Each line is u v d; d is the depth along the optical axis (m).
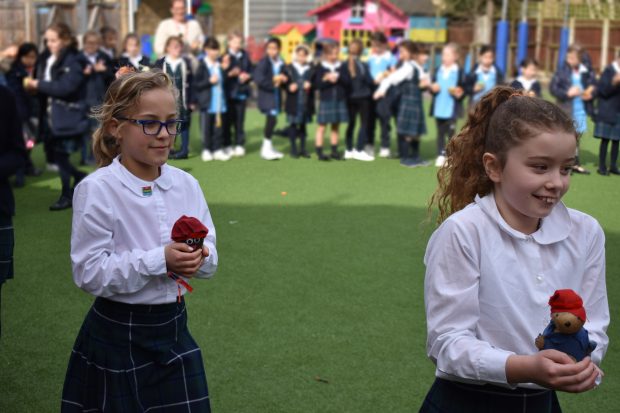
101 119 3.20
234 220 8.34
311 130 15.87
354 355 5.00
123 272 2.99
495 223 2.55
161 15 25.23
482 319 2.54
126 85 3.10
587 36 24.47
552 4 25.23
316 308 5.79
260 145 13.83
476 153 2.67
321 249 7.27
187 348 3.23
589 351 2.33
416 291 6.18
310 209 8.92
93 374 3.16
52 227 8.06
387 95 12.23
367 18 22.73
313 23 24.33
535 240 2.54
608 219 8.76
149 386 3.14
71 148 8.82
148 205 3.16
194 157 12.42
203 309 5.74
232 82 12.22
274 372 4.75
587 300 2.62
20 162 4.39
